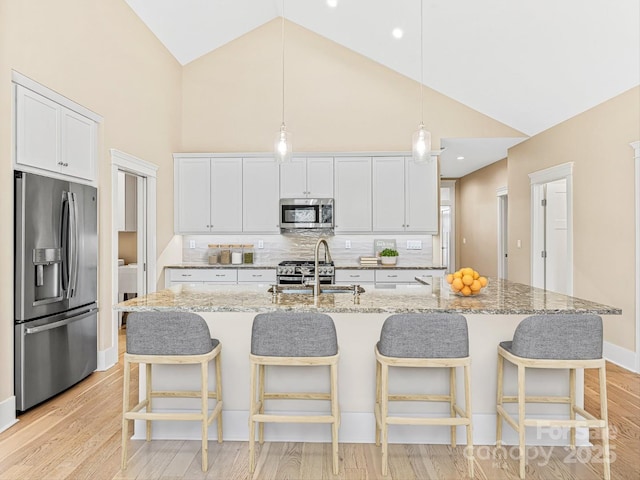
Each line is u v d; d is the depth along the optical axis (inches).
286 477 87.1
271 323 88.0
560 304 97.7
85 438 103.6
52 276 126.6
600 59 147.3
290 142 133.3
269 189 222.1
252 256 229.0
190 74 234.1
